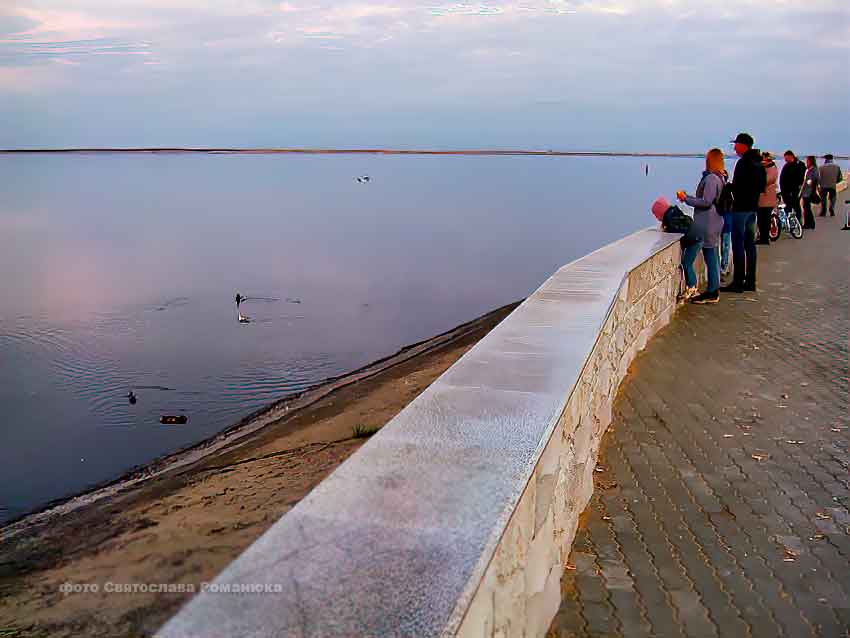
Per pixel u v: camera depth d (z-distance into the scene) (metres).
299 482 7.92
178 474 10.79
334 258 67.69
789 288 12.79
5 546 6.81
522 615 2.75
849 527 4.50
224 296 48.34
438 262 63.47
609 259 8.01
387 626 1.56
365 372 21.81
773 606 3.64
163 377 27.66
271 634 1.52
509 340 4.28
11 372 29.09
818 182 23.03
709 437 6.00
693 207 11.02
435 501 2.16
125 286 54.03
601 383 5.56
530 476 2.49
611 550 4.18
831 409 6.70
